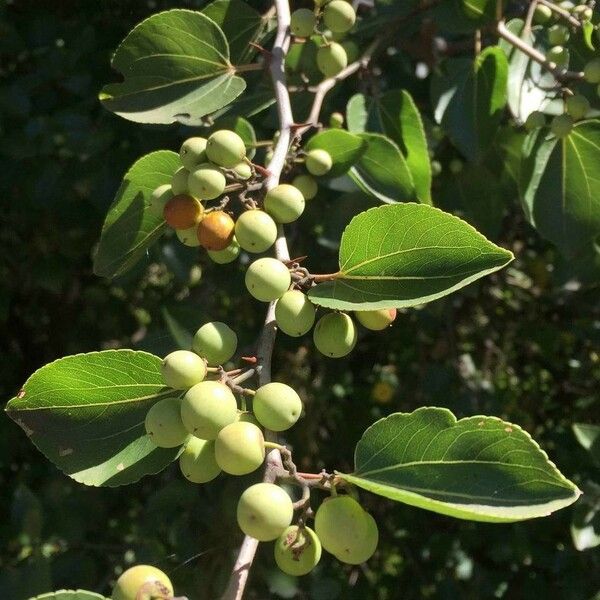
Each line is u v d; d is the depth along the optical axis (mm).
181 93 502
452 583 824
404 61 771
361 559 352
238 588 339
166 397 400
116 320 1007
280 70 489
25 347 1074
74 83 730
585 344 987
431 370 798
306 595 699
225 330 393
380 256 388
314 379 963
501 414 824
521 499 328
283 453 360
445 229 377
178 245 668
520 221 904
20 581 552
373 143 554
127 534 825
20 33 778
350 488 358
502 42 632
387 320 415
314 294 392
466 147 617
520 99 630
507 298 991
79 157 738
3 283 950
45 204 747
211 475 385
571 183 604
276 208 432
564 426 977
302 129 475
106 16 801
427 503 327
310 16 522
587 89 634
